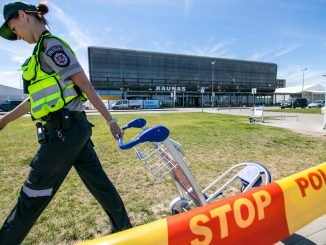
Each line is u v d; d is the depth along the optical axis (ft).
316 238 7.36
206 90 186.19
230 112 91.45
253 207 4.22
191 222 3.51
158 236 3.19
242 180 7.73
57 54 4.81
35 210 4.96
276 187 4.75
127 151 20.43
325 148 21.02
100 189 6.31
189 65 179.52
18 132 33.91
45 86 4.90
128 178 13.55
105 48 156.04
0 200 10.73
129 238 3.02
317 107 130.21
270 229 4.31
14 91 143.13
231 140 25.32
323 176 5.61
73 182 12.82
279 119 51.90
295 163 16.31
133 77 165.17
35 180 4.89
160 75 172.24
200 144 23.21
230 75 193.16
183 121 49.93
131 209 9.82
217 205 3.92
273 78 210.38
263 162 16.62
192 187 5.49
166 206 10.09
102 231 8.20
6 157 18.76
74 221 8.82
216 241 3.61
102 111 5.18
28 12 5.01
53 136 4.88
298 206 4.86
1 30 5.25
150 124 43.42
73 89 5.12
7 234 4.87
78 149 5.23
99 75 156.76
